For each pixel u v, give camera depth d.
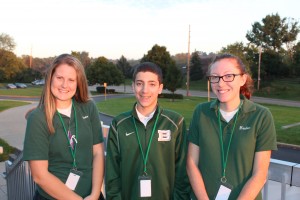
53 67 2.32
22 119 17.97
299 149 10.97
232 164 2.15
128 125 2.48
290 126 15.67
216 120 2.27
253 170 2.12
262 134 2.12
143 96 2.42
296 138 12.38
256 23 68.81
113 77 53.91
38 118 2.23
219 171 2.18
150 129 2.44
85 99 2.50
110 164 2.51
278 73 58.88
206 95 47.47
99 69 53.16
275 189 2.87
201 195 2.20
